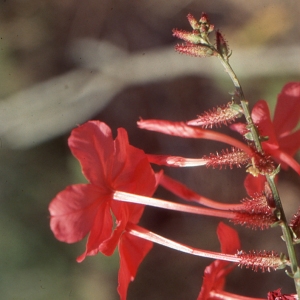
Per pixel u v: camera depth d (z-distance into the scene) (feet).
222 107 0.69
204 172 1.51
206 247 1.45
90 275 1.40
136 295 1.44
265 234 1.44
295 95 0.74
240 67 1.69
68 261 1.41
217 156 0.69
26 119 1.66
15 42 1.78
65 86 1.76
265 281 1.39
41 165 1.56
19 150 1.58
